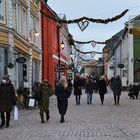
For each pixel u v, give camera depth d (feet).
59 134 53.72
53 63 200.85
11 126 64.80
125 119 73.36
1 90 63.77
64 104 69.82
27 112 92.17
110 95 171.42
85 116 80.23
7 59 107.65
